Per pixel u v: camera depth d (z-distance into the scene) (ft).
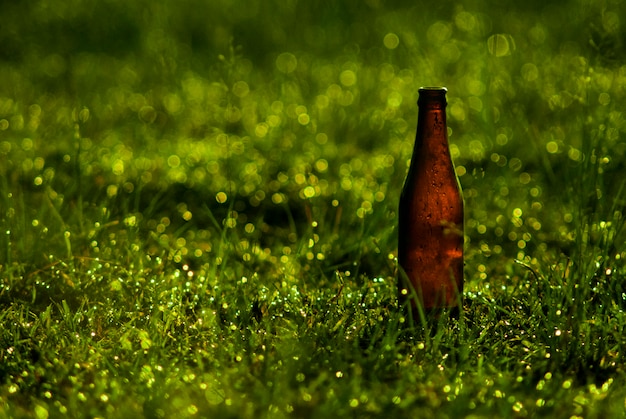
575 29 74.13
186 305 35.19
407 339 32.07
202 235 45.27
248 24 82.58
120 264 38.04
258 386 28.63
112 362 30.78
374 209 45.55
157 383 28.73
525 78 63.62
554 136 54.85
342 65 72.08
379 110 60.85
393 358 30.12
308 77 69.51
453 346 31.04
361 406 27.81
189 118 61.67
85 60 75.25
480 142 54.80
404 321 33.09
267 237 45.52
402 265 33.55
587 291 33.73
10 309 34.68
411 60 71.51
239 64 71.41
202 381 29.37
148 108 63.57
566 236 42.75
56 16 85.10
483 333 31.53
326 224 44.70
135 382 29.25
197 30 82.33
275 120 59.41
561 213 45.39
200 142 56.90
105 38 80.59
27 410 28.27
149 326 32.86
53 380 29.43
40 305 36.06
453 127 59.11
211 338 32.17
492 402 28.02
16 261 39.32
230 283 37.99
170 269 39.14
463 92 63.77
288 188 50.55
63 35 81.41
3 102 63.72
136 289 35.88
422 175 32.96
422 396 28.22
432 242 33.22
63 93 66.23
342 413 27.14
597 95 54.44
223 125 60.23
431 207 33.01
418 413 27.58
